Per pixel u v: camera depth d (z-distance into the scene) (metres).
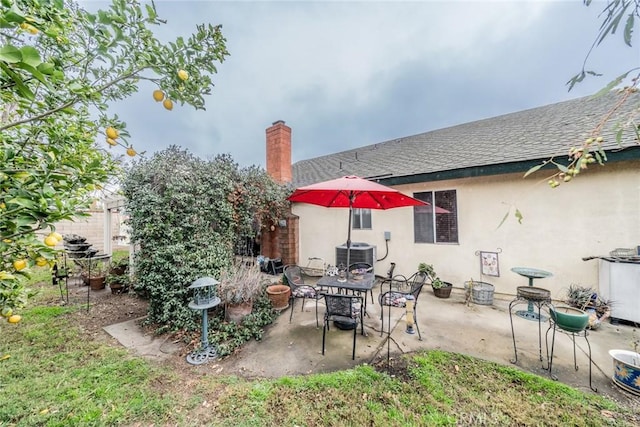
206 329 3.71
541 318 3.77
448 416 2.40
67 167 1.76
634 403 2.51
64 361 3.37
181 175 5.00
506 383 2.82
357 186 3.81
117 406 2.57
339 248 7.61
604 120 1.25
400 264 7.12
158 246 4.66
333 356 3.45
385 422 2.35
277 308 5.02
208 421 2.40
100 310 5.28
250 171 6.49
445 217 6.44
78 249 6.97
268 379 3.02
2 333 4.16
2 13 1.14
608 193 4.61
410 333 4.05
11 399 2.62
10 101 1.73
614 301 4.21
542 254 5.23
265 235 9.62
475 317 4.68
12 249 1.46
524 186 5.43
